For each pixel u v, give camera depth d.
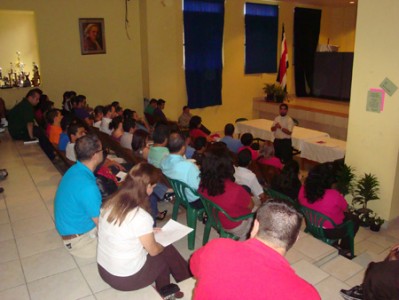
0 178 4.20
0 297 2.25
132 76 7.74
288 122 6.22
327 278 2.71
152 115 7.17
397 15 3.80
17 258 2.65
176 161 3.30
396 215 4.45
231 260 1.31
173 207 3.73
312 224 3.37
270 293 1.21
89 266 2.54
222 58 8.78
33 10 6.41
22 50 6.93
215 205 2.90
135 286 2.11
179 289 2.31
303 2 9.62
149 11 7.36
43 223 3.18
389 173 4.24
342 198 3.30
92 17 6.99
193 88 8.40
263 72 9.66
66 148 4.02
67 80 6.99
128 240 1.98
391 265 2.15
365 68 4.19
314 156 6.00
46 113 5.16
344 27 10.41
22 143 5.69
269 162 4.59
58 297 2.23
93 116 6.03
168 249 2.46
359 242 4.07
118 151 4.84
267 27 9.38
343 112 8.36
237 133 7.59
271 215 1.34
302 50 10.07
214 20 8.33
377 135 4.25
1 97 6.49
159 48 7.68
